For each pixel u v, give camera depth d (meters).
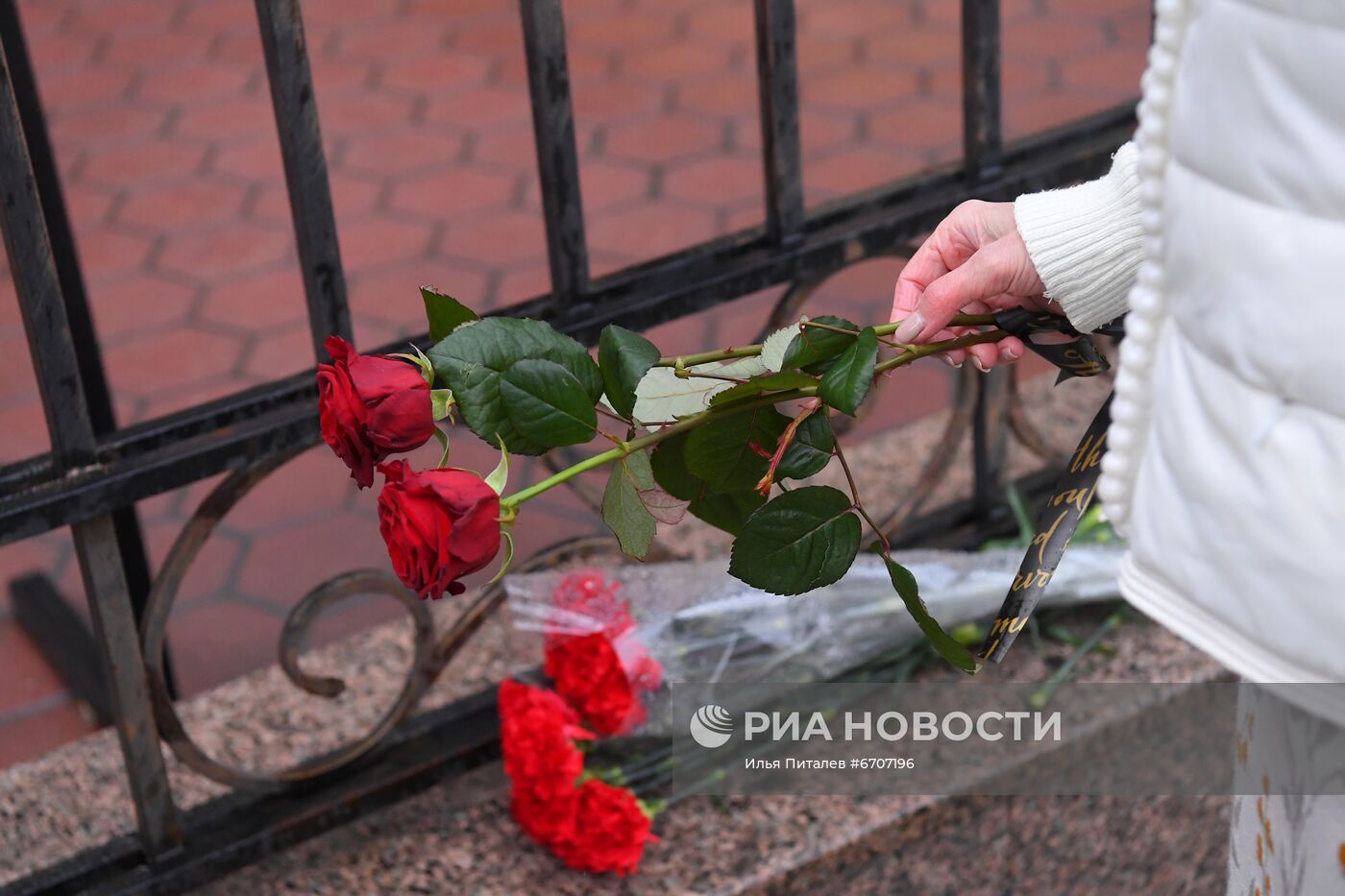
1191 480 0.79
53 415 1.22
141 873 1.41
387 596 2.33
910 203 1.59
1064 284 0.97
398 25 4.50
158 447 1.29
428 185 3.53
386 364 0.80
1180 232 0.77
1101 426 0.92
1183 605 0.83
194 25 4.57
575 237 1.39
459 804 1.52
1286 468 0.73
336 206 3.45
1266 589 0.76
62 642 2.20
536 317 1.41
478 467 2.50
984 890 1.60
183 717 1.65
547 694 1.42
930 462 1.75
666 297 1.45
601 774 1.50
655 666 1.50
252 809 1.47
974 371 1.71
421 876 1.44
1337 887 0.89
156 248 3.34
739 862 1.44
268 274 3.22
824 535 0.88
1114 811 1.64
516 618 1.49
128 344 2.98
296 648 1.42
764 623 1.54
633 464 0.88
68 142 3.86
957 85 3.90
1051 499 0.92
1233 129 0.72
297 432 1.33
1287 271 0.71
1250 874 0.99
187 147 3.82
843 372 0.87
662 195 3.41
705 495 0.94
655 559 1.62
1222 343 0.75
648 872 1.44
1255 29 0.70
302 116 1.21
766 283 1.51
